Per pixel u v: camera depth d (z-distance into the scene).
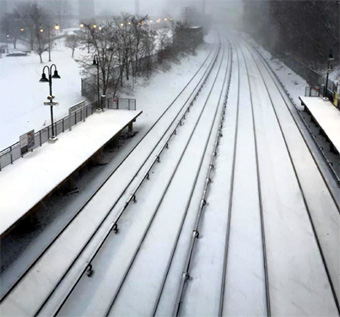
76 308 11.31
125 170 20.31
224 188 18.53
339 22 48.19
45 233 14.73
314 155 22.97
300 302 11.65
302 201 17.58
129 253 13.68
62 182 16.22
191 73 51.53
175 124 28.61
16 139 24.08
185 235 14.82
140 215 16.03
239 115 31.91
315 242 14.55
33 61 53.50
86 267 12.29
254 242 14.46
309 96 36.28
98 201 17.06
